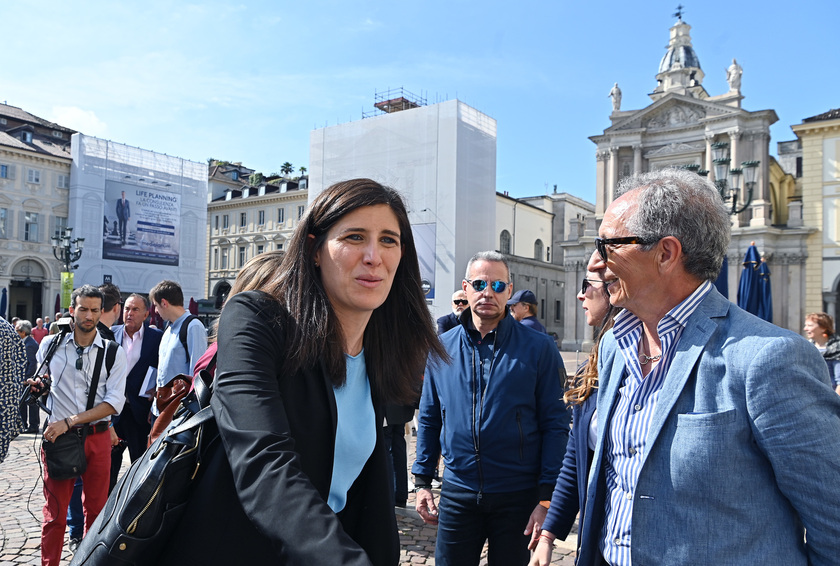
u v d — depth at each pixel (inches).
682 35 1685.5
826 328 273.6
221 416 49.4
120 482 57.7
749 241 1348.4
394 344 68.6
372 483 63.9
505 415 119.6
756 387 57.1
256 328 53.4
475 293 124.6
